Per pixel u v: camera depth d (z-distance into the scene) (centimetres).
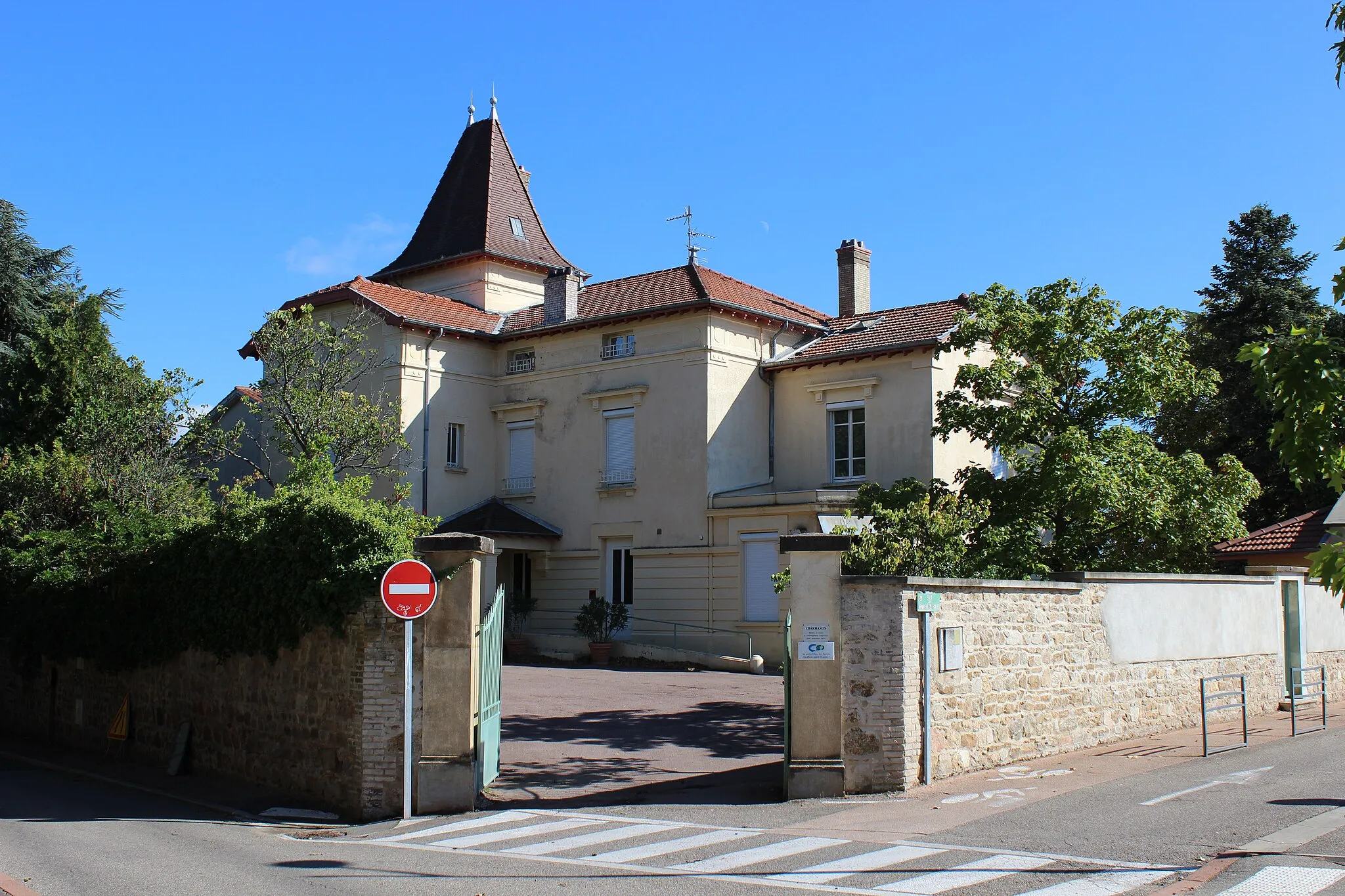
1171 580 1791
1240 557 2636
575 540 3219
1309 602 2166
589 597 3170
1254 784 1251
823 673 1271
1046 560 1831
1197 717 1819
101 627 1914
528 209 3959
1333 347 729
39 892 892
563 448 3281
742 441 3066
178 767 1680
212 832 1230
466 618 1327
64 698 2112
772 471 3134
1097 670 1606
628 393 3128
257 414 2984
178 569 1739
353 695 1355
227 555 1605
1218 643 1891
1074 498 1752
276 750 1495
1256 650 1992
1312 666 2138
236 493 2042
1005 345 1992
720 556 2927
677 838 1083
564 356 3309
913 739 1272
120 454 2556
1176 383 1881
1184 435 3400
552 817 1238
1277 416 2908
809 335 3275
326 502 1446
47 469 2448
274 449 3462
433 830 1188
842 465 3005
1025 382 1906
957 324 2039
